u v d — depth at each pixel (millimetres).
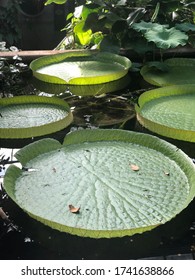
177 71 3570
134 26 3600
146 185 1950
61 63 3686
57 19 7090
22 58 3697
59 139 2432
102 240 1670
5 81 3320
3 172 2129
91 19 3996
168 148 2203
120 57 3629
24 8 6957
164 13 3996
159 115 2682
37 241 1680
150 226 1655
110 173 2039
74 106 2930
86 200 1837
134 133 2326
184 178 2010
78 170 2061
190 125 2545
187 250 1627
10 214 1833
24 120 2602
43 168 2076
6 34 6574
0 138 2438
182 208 1763
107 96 3105
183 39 3340
